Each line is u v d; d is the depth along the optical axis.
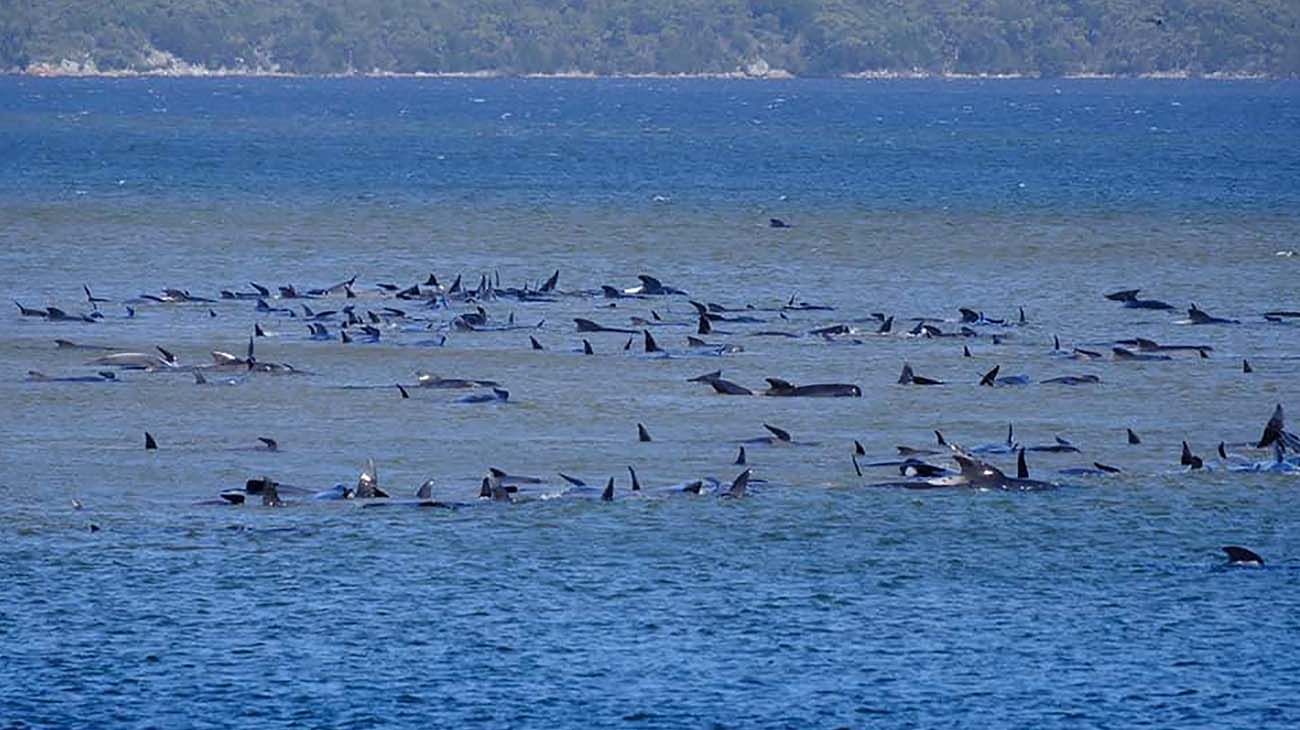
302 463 33.59
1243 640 24.59
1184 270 66.44
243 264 65.88
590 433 36.44
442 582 26.61
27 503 30.50
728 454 34.47
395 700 22.45
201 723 21.78
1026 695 22.72
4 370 42.56
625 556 27.88
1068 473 33.03
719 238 76.25
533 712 22.14
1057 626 25.06
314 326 48.06
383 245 72.88
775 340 48.34
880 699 22.58
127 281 60.38
